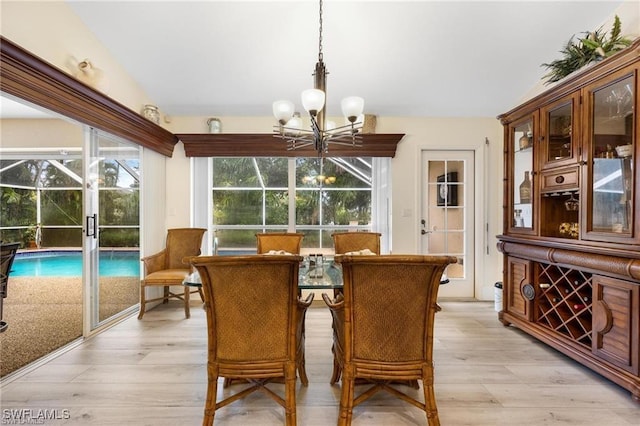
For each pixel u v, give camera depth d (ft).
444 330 9.26
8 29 6.27
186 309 10.25
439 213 12.48
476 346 8.18
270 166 12.71
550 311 8.07
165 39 8.70
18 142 14.66
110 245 9.55
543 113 8.05
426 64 9.53
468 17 7.97
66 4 7.57
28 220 20.88
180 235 11.69
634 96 5.65
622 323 5.96
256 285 4.72
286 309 4.86
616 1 7.42
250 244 12.79
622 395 6.00
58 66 7.39
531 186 8.53
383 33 8.45
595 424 5.18
